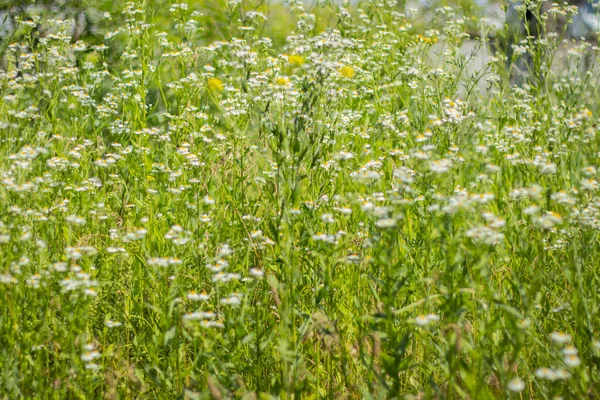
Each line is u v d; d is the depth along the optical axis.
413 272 2.94
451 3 8.19
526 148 3.99
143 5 5.51
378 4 7.31
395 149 3.85
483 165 3.34
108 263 3.15
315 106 3.59
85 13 7.59
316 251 2.81
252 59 3.88
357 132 4.47
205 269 3.19
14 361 2.65
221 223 3.52
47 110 4.50
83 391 2.59
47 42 5.31
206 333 2.72
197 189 3.63
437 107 4.52
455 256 2.36
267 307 3.04
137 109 4.75
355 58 5.55
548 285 3.15
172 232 3.03
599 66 5.13
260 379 2.66
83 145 4.08
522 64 6.07
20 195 2.96
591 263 3.08
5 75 4.43
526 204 3.18
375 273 2.77
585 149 3.69
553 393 2.54
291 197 2.78
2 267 2.85
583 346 2.81
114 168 4.29
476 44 5.29
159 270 2.99
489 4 8.27
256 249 3.32
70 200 3.69
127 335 3.01
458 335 2.14
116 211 4.09
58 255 3.07
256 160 4.11
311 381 2.68
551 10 5.27
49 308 2.78
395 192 2.74
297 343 2.61
